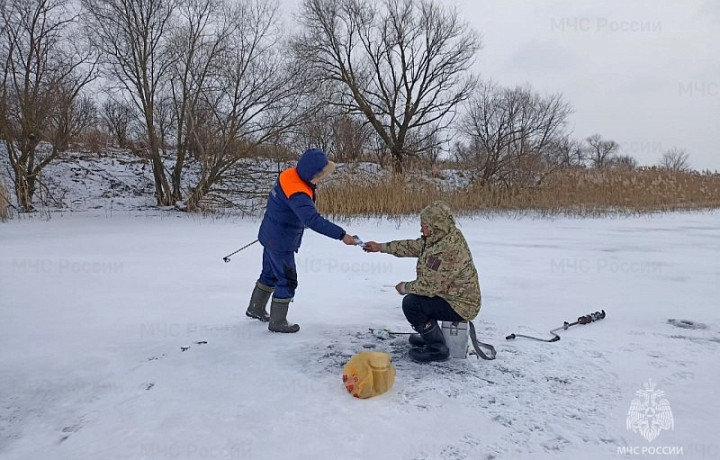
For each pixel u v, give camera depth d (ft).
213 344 13.79
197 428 9.30
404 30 88.89
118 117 86.12
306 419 9.61
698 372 11.99
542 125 87.61
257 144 60.44
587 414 9.91
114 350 13.38
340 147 76.79
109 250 31.19
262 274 15.78
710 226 48.52
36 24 57.41
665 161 171.22
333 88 83.71
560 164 75.82
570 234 41.52
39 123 57.67
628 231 43.93
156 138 64.59
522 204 63.93
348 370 10.69
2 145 65.41
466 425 9.45
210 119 61.62
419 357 12.48
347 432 9.16
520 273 24.45
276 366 12.18
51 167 72.54
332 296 19.56
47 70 58.90
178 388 11.00
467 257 12.21
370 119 87.71
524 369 12.10
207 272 24.22
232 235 39.17
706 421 9.66
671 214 62.39
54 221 49.60
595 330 15.35
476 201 61.26
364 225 47.80
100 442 8.91
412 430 9.25
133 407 10.16
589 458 8.43
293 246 14.55
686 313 17.33
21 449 8.76
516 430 9.29
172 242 34.91
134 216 55.42
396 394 10.69
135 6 58.70
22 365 12.39
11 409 10.21
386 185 56.34
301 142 64.28
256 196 61.11
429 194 58.85
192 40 58.59
